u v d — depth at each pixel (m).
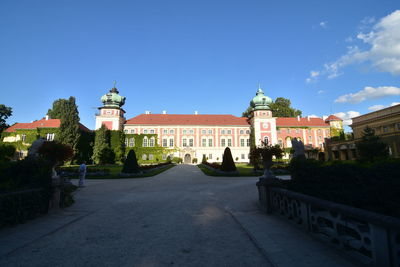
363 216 3.00
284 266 3.35
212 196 10.22
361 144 22.92
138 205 8.29
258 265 3.48
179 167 37.22
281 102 72.44
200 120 63.25
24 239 4.65
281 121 64.88
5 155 7.99
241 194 10.65
